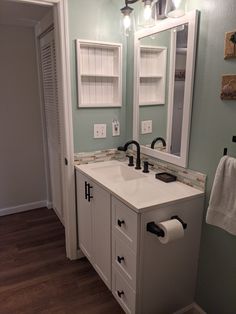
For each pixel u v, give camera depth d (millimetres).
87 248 2102
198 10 1424
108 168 2102
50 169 3158
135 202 1385
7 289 1949
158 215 1393
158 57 1793
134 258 1419
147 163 1933
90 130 2133
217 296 1583
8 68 2830
